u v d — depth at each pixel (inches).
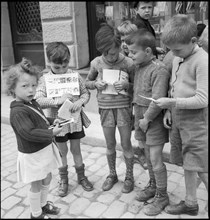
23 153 85.4
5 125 198.1
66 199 105.0
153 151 90.3
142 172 119.6
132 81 100.8
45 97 100.0
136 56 86.0
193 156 81.2
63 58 95.7
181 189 105.3
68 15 181.9
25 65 84.1
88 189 108.8
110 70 97.0
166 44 77.3
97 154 140.1
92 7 188.5
